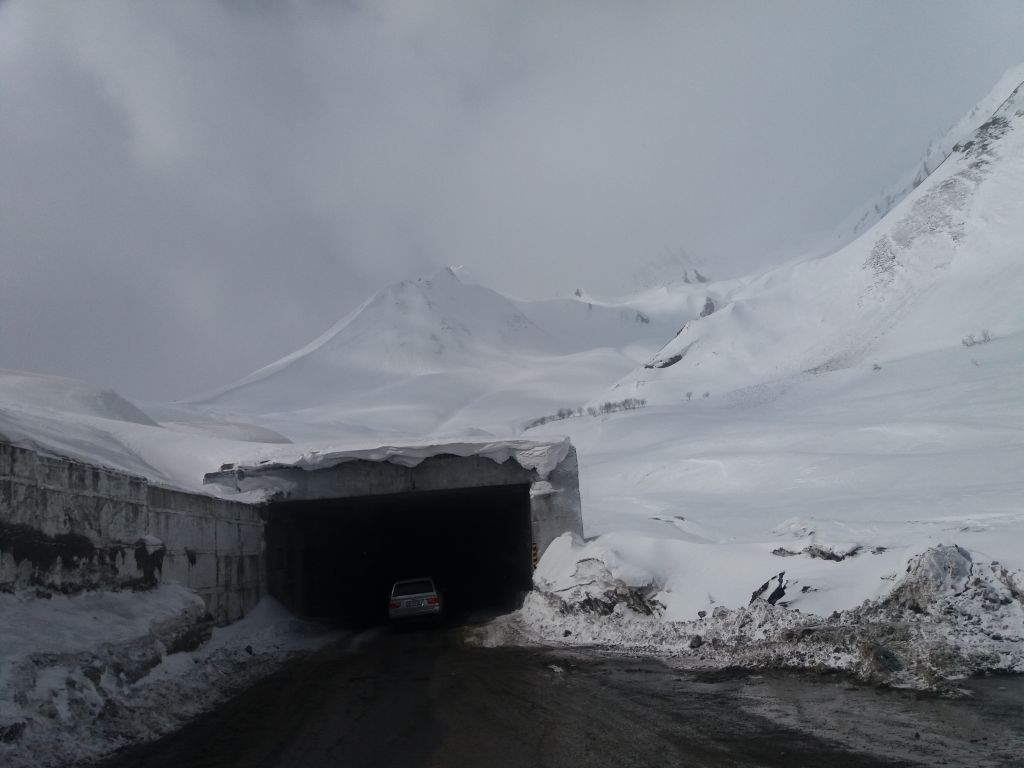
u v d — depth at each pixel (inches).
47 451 511.5
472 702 447.8
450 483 996.6
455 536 1781.5
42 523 489.1
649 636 615.2
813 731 330.6
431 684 522.6
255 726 416.8
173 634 567.5
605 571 711.1
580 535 988.6
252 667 638.5
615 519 1432.1
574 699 435.8
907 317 6097.4
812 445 2637.8
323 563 1248.2
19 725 335.9
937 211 7347.4
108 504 569.3
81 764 343.3
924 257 6934.1
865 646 460.4
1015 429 2255.2
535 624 783.1
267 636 807.7
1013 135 7470.5
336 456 980.6
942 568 496.1
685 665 519.5
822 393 4520.2
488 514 1491.1
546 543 986.7
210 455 1032.8
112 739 380.5
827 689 416.2
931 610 477.1
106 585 556.1
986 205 6929.1
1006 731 312.5
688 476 2514.8
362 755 342.3
